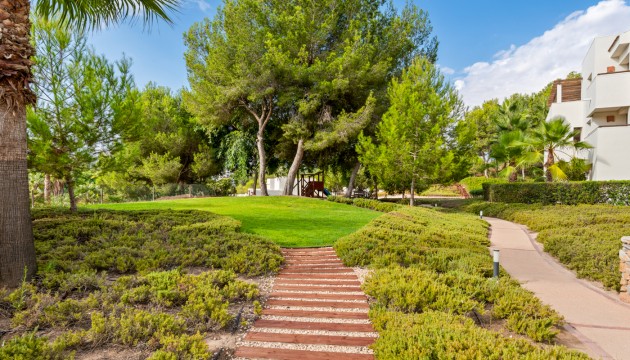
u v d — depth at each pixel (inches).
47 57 354.3
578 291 231.9
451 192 1450.5
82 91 366.3
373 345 141.0
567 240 342.3
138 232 337.4
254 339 156.5
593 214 506.0
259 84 752.3
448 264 273.9
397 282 212.1
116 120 383.2
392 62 868.0
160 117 1002.1
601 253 281.9
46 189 688.4
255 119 922.1
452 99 682.2
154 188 965.8
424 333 137.9
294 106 852.6
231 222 430.3
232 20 773.3
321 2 771.4
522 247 380.2
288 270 281.4
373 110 785.6
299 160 858.8
